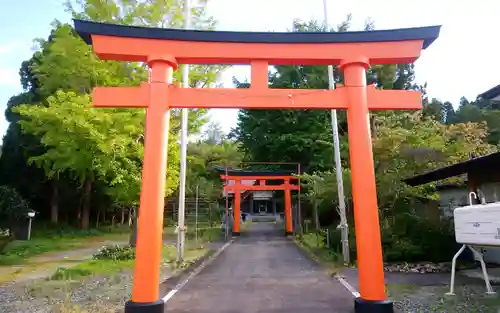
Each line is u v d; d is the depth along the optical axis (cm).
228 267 1119
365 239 581
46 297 717
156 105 611
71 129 1067
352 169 613
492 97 946
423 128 1320
